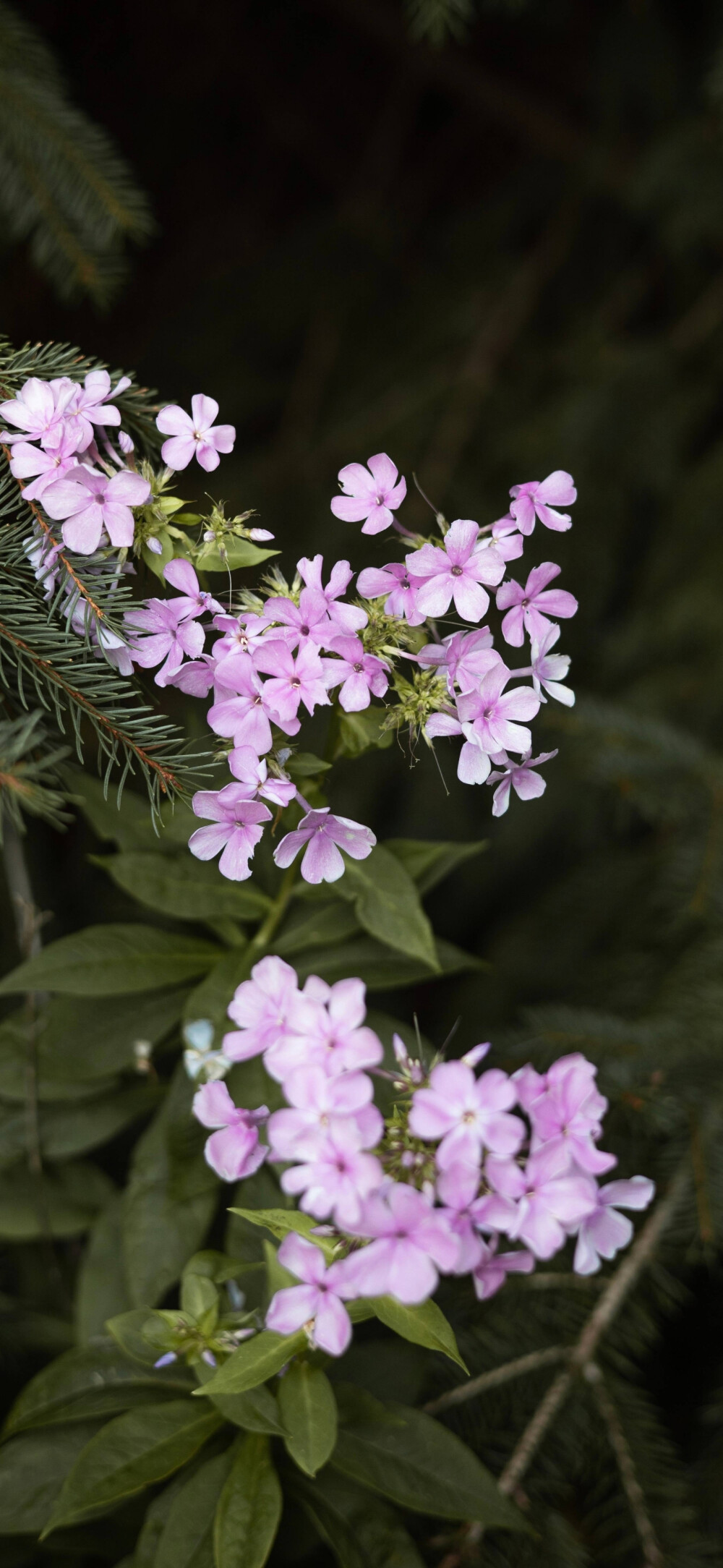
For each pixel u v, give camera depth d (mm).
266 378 2467
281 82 2893
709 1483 1278
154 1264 1176
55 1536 1198
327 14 2730
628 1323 1243
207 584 1098
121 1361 1179
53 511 1049
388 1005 2061
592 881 1903
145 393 1123
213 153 2967
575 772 1793
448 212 2760
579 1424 1221
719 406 2266
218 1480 1133
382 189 2664
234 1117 1079
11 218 1552
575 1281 1248
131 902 1739
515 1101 1040
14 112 1378
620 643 2004
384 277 2523
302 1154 1022
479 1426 1225
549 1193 1038
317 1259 1044
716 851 1480
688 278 2332
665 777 1542
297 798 1077
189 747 1173
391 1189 1015
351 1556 1132
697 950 1404
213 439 1077
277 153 3014
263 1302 1144
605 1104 1058
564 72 2592
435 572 1063
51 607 1073
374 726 1097
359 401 2350
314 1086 1028
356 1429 1150
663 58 2205
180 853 1207
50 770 1184
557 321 2428
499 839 2033
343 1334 1038
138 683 1116
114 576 1060
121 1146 1521
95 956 1201
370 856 1166
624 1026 1320
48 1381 1173
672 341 2184
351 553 2123
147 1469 1129
